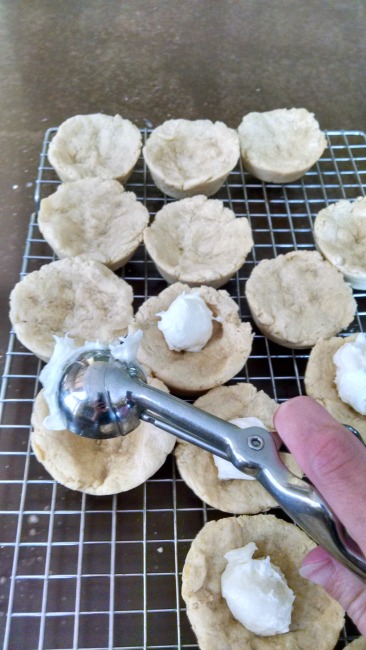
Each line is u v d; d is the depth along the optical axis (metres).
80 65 0.40
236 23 0.44
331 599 0.21
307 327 0.27
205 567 0.20
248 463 0.13
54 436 0.22
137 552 0.23
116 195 0.30
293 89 0.40
